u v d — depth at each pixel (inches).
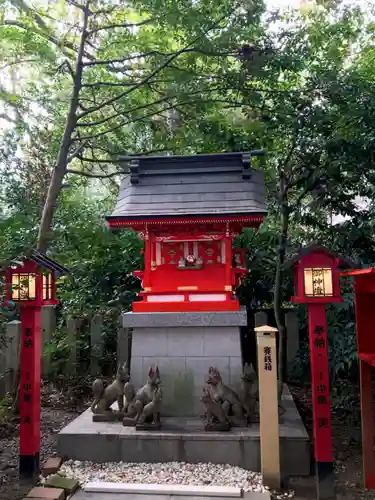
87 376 364.2
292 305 399.9
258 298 398.3
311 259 189.5
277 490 189.0
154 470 205.9
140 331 259.8
